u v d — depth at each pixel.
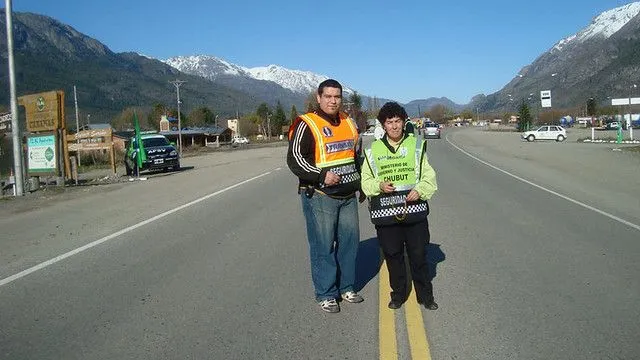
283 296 5.99
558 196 13.74
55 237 9.80
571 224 9.86
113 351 4.66
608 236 8.75
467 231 9.37
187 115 153.75
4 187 20.73
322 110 5.40
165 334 4.98
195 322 5.26
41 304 5.90
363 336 4.85
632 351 4.43
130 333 5.03
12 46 17.78
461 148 40.03
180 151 55.94
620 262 7.11
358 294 6.01
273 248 8.34
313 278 5.59
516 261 7.27
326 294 5.50
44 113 20.41
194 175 23.19
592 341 4.62
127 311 5.61
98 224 11.01
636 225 9.64
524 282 6.30
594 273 6.62
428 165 5.31
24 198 16.98
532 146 41.09
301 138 5.29
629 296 5.73
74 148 24.06
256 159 35.00
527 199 13.27
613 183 16.52
